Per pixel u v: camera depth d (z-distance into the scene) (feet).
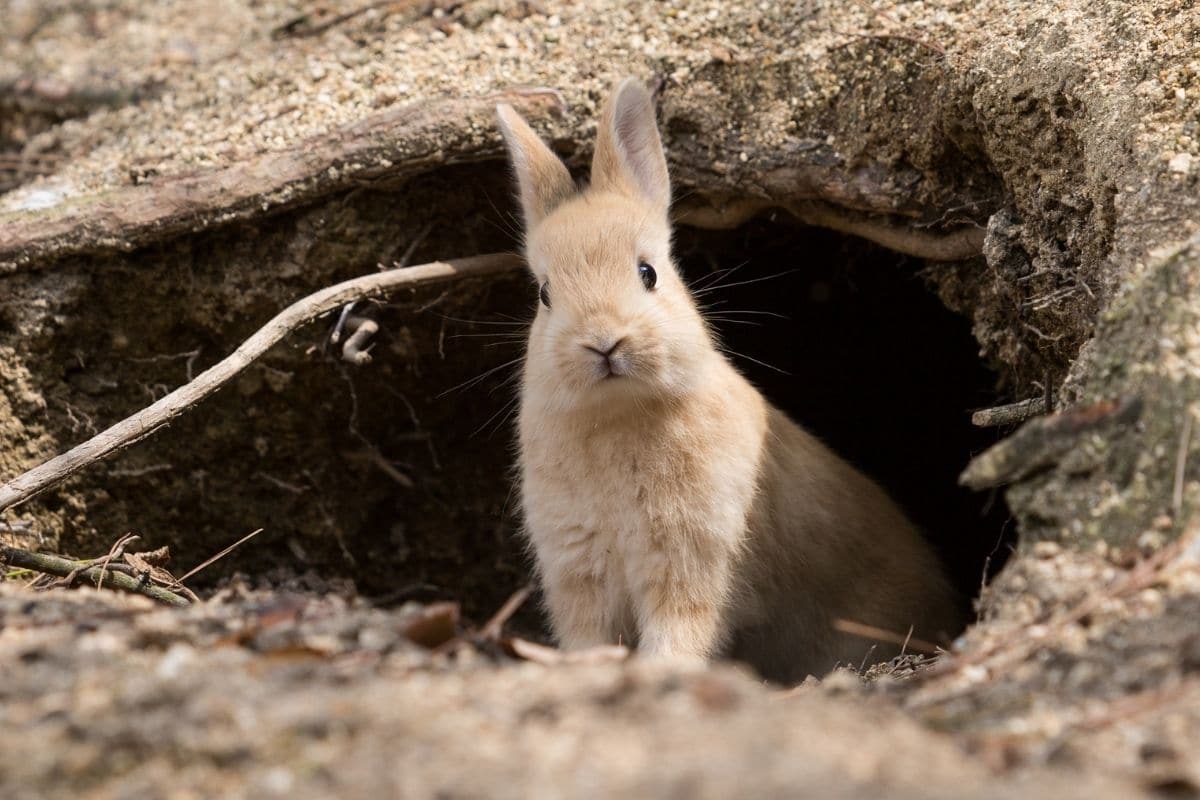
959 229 37.27
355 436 44.50
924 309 47.24
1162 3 32.32
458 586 48.11
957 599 41.47
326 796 15.64
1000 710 19.35
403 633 21.20
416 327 42.70
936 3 37.68
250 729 17.12
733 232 43.65
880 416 50.62
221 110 43.34
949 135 36.27
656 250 33.53
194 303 40.88
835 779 15.29
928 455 50.21
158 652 20.98
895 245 38.75
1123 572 22.04
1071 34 33.47
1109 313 25.72
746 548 33.35
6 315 39.32
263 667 19.63
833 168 38.42
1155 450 22.86
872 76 37.70
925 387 49.62
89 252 39.27
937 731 18.76
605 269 32.01
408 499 46.96
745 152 39.40
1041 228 33.42
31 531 35.70
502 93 40.24
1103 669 19.74
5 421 39.55
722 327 47.47
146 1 54.44
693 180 40.16
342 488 45.34
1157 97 30.19
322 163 39.45
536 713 17.52
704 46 40.47
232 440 42.80
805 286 46.73
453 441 46.73
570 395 30.68
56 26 53.62
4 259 38.99
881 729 17.67
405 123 39.63
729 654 36.24
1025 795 15.16
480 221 42.32
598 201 34.50
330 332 40.57
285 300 41.04
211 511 43.60
